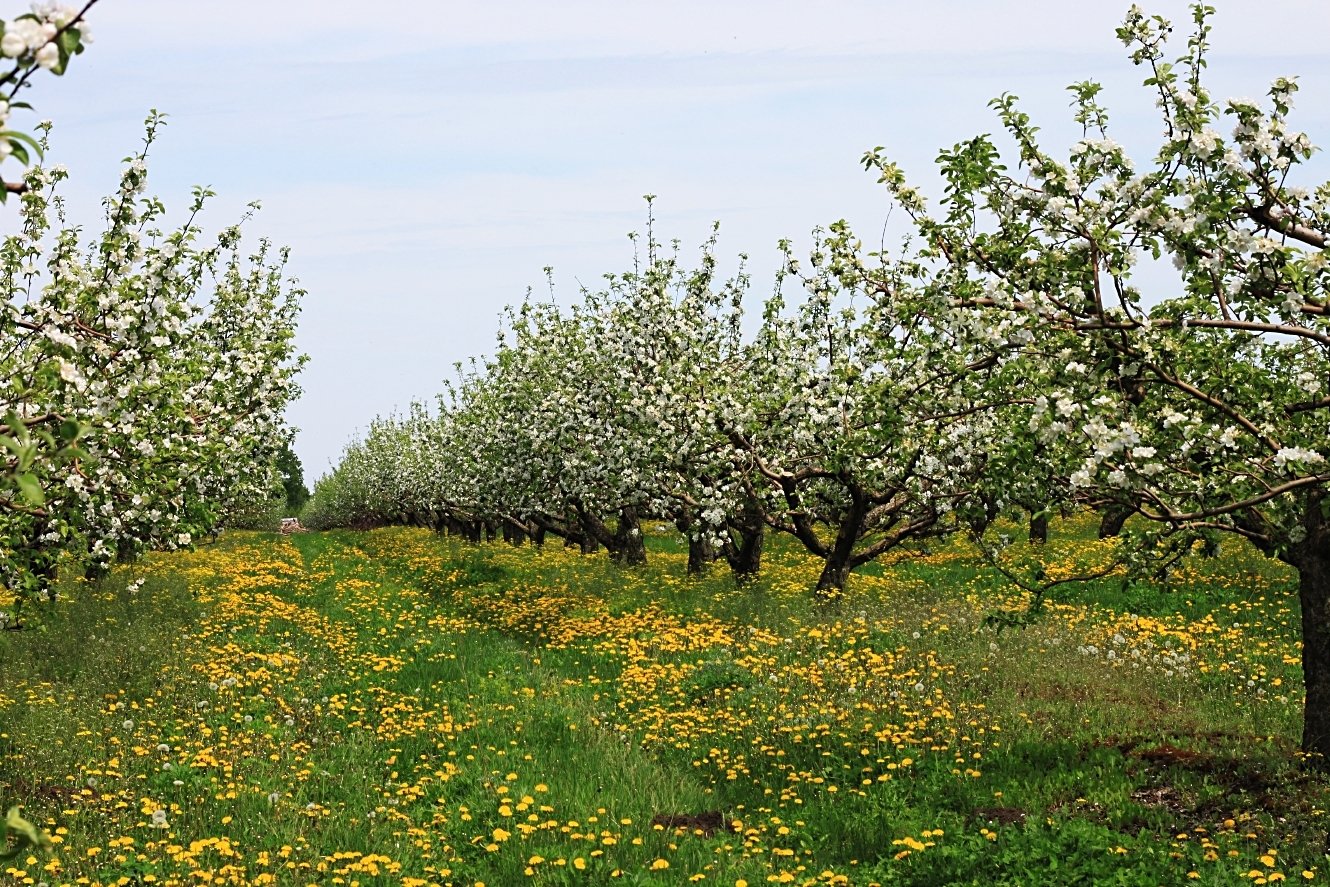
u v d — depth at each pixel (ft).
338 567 113.91
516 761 36.55
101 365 30.25
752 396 62.39
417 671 52.16
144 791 32.09
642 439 68.49
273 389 52.70
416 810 31.35
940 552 88.84
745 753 37.73
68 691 42.65
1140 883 23.39
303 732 40.32
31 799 30.91
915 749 35.83
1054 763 34.30
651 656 53.16
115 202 33.12
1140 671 45.42
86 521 36.68
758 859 27.43
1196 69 24.93
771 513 66.69
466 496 121.29
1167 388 29.78
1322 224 23.66
